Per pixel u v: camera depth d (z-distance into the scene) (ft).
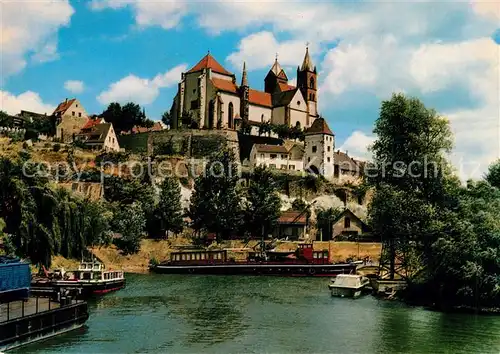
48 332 156.76
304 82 646.33
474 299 197.88
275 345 153.58
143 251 376.48
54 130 594.65
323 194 508.94
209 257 347.77
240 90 593.42
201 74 576.61
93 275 245.04
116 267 350.64
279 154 533.96
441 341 158.81
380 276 267.18
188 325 176.65
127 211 389.80
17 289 172.45
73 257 281.33
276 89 640.17
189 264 340.59
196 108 577.84
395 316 191.83
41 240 245.45
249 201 443.73
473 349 151.02
